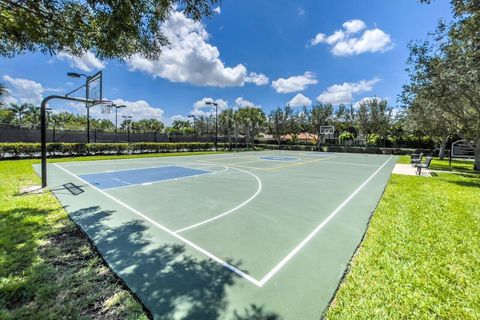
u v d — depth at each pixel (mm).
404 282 2682
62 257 3213
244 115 38906
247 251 3504
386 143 35750
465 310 2250
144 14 3438
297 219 4965
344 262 3193
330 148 37031
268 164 16422
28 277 2662
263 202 6285
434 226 4488
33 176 9633
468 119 13109
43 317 2105
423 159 24469
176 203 6074
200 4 3455
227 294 2502
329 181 9766
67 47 4082
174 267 3027
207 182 9109
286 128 41562
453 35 9133
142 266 3033
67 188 7617
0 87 17031
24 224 4270
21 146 17078
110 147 22031
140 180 9328
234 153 27953
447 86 10438
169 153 25266
